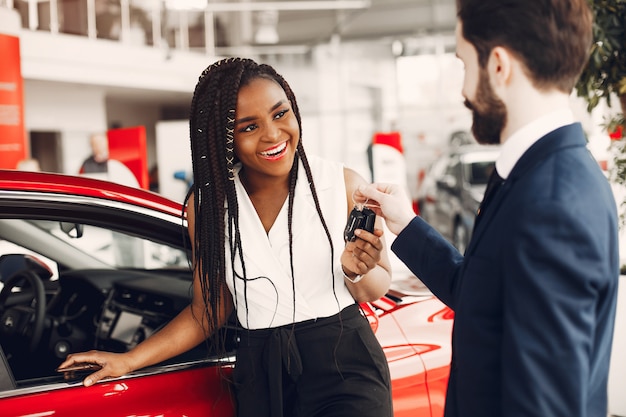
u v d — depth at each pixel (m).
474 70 1.16
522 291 1.03
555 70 1.10
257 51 17.42
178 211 1.89
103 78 11.82
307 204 1.71
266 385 1.69
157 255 2.53
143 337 2.32
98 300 2.36
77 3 11.69
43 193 1.72
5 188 1.68
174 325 1.79
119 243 2.48
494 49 1.12
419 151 19.69
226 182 1.70
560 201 1.03
